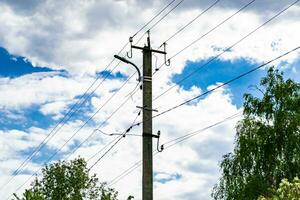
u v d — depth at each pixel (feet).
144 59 72.18
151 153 68.54
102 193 149.48
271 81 123.13
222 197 120.78
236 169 120.98
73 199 144.97
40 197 119.65
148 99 70.44
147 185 67.26
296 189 65.62
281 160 116.98
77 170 148.66
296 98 120.16
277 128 117.50
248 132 121.80
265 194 109.50
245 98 124.16
